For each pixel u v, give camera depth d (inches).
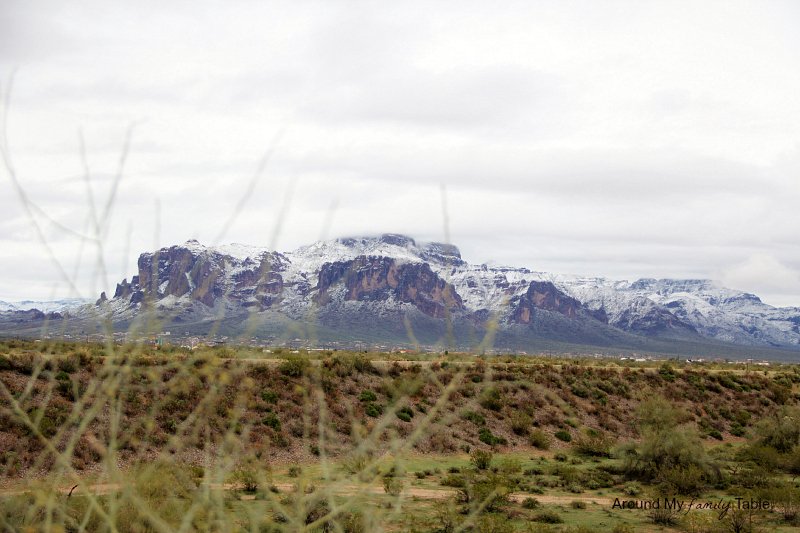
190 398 909.2
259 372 1343.5
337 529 179.8
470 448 1483.8
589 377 2271.2
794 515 854.5
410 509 826.2
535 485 1140.5
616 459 1483.8
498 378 1919.3
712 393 2333.9
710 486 1121.4
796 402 2367.1
